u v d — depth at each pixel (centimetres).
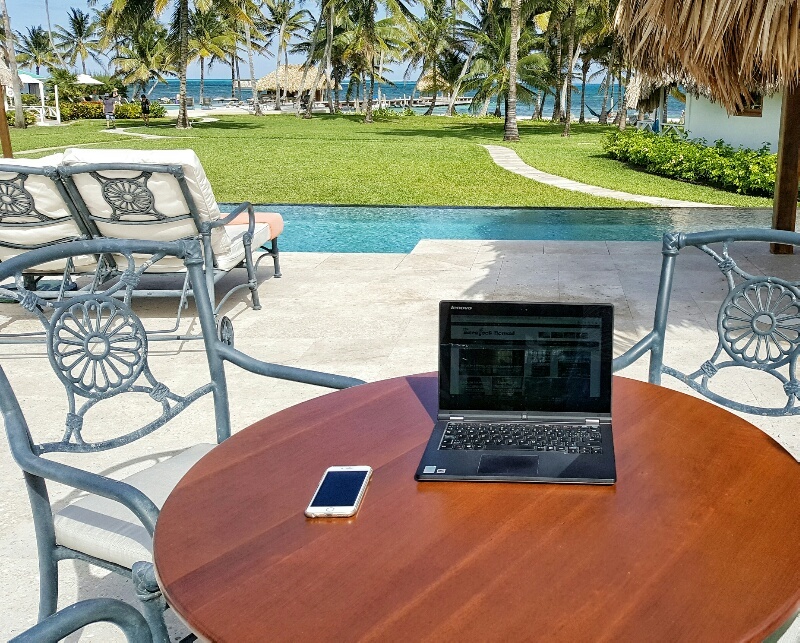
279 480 148
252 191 1347
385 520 131
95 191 456
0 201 457
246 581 117
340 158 1927
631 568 115
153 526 157
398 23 3753
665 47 356
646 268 649
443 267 673
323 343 476
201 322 226
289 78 5441
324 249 905
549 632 101
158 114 4228
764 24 300
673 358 429
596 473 142
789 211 679
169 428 365
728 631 100
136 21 3241
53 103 4653
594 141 2552
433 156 1977
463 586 112
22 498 303
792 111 654
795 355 212
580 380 164
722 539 122
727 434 161
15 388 418
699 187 1415
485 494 139
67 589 245
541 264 674
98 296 209
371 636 103
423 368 430
